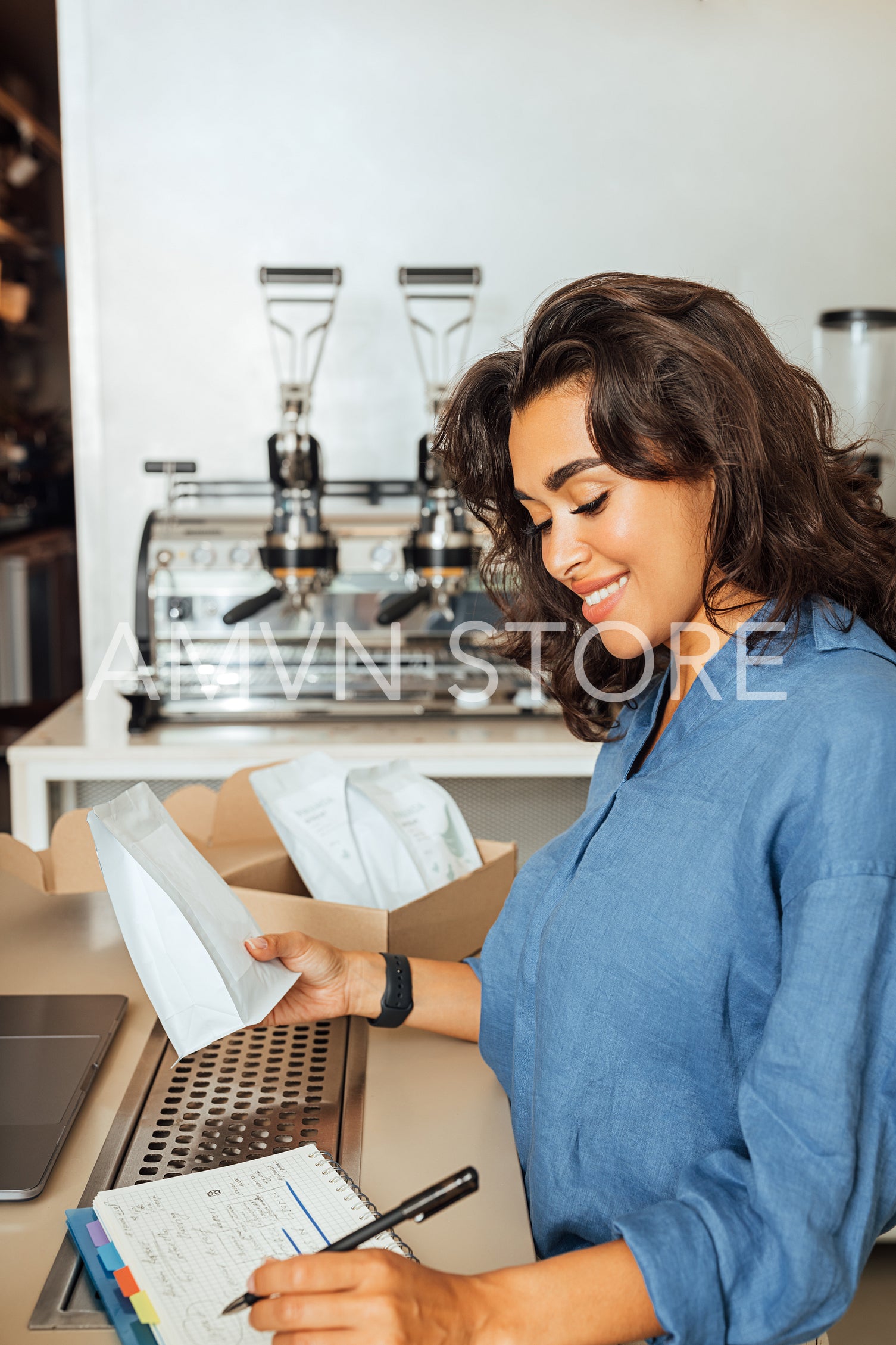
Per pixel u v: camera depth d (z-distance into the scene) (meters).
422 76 2.59
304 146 2.60
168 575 2.21
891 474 2.44
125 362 2.64
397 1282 0.59
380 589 2.27
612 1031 0.79
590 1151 0.80
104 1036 1.01
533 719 2.35
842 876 0.65
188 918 0.88
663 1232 0.63
